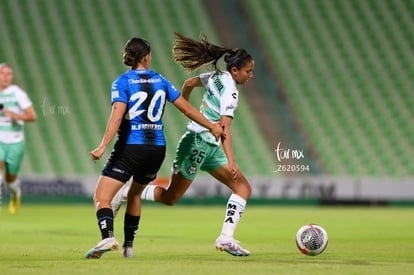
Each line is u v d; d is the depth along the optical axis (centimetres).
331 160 8675
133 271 2059
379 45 9894
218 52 2659
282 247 3200
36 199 7306
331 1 10344
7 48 9444
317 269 2170
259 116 9081
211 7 10156
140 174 2452
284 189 7588
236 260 2466
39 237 3666
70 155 8475
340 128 9019
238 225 4850
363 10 10231
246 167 8494
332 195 7631
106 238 2323
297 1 10331
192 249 3034
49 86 9088
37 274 1988
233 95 2553
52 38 9625
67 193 7344
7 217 5416
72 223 4816
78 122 8794
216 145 2638
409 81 9531
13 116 4534
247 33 9931
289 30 10006
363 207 7606
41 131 8681
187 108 2427
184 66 2680
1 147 4622
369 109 9225
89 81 9219
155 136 2398
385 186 7694
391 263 2406
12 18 9756
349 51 9812
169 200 2859
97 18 9869
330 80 9519
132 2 10088
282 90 9388
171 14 10006
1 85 4581
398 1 10325
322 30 10019
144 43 2416
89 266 2195
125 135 2378
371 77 9569
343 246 3238
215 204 7525
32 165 8338
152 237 3750
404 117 9181
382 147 8844
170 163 8400
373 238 3797
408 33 10025
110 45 9612
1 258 2539
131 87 2366
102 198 2372
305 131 8956
